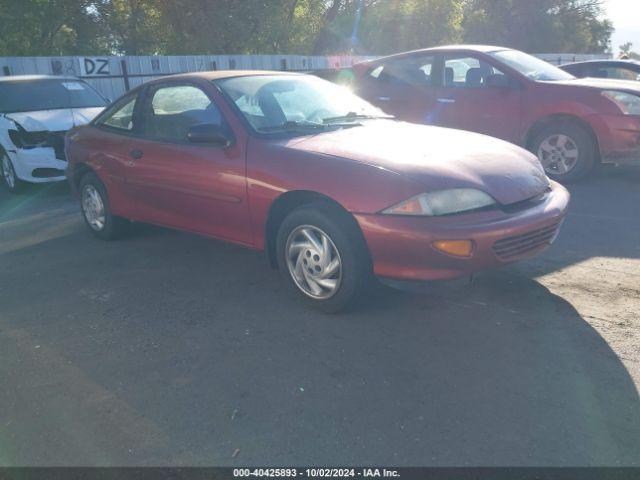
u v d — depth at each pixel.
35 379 3.19
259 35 21.83
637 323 3.55
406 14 28.55
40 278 4.75
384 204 3.40
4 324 3.90
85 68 13.19
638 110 6.70
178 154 4.51
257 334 3.60
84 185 5.69
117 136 5.17
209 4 20.39
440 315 3.75
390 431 2.63
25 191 8.12
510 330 3.52
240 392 2.98
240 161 4.07
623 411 2.71
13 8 17.30
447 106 7.88
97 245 5.56
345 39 27.94
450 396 2.88
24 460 2.54
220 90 4.43
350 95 5.16
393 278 3.50
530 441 2.53
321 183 3.62
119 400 2.96
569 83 7.19
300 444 2.57
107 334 3.69
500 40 39.62
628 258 4.63
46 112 8.02
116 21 20.34
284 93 4.68
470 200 3.45
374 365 3.19
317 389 2.98
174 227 4.84
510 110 7.42
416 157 3.65
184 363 3.29
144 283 4.52
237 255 5.08
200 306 4.04
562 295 3.98
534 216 3.58
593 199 6.46
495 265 3.47
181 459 2.51
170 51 20.78
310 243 3.76
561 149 7.21
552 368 3.09
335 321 3.72
